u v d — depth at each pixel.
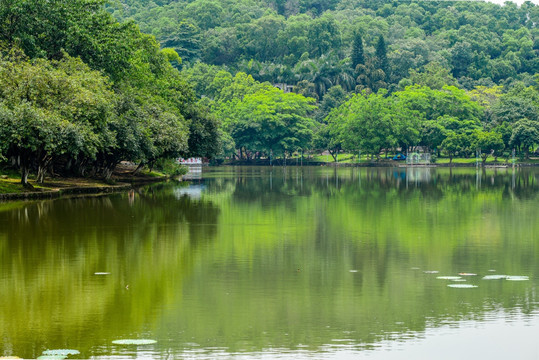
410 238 35.28
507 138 187.25
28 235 35.72
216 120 110.81
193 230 38.12
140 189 74.06
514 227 39.84
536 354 17.27
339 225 40.78
